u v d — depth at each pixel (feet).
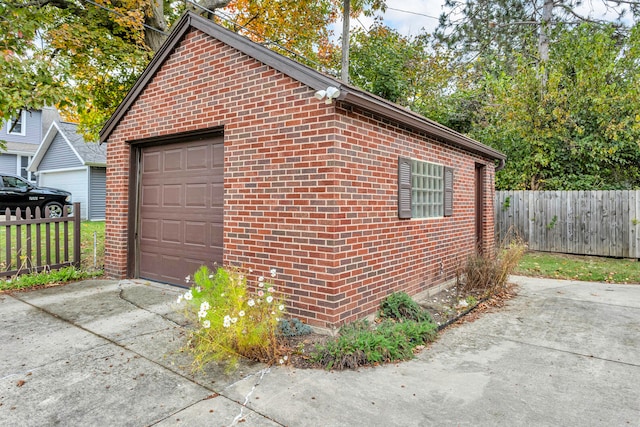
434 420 8.69
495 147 41.09
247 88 16.14
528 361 12.19
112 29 35.70
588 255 32.42
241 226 16.34
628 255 30.76
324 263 13.82
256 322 11.94
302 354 12.15
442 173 21.99
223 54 17.03
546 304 19.26
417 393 9.96
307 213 14.26
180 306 16.72
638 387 10.42
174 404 9.25
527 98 36.24
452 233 23.29
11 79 20.01
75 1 34.47
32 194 47.83
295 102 14.60
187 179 19.72
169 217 20.62
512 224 35.88
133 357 11.86
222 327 11.35
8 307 16.69
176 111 19.16
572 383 10.65
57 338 13.30
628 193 30.81
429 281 20.61
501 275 21.26
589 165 35.83
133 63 33.76
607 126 33.94
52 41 29.84
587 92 34.71
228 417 8.70
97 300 17.81
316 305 14.03
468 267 21.79
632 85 33.14
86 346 12.66
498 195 36.65
